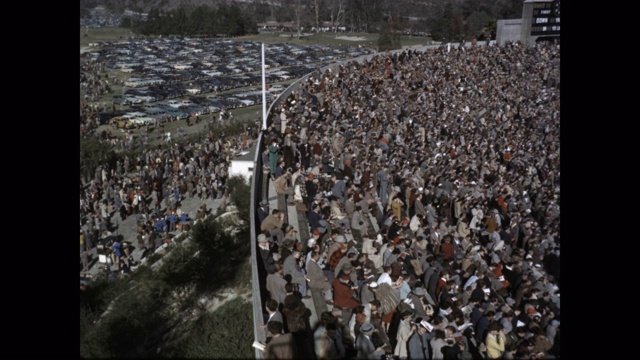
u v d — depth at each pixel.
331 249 16.69
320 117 39.94
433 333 13.08
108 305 22.17
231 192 40.78
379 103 45.84
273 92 92.75
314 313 15.44
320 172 27.08
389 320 14.59
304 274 15.91
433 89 53.28
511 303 15.17
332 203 20.73
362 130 36.34
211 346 19.09
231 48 153.12
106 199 40.81
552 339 13.02
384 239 18.59
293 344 10.95
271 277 14.36
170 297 23.64
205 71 116.06
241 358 18.34
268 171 28.41
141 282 24.73
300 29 195.62
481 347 13.17
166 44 159.88
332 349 12.73
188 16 197.25
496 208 25.09
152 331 20.95
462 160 30.81
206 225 29.72
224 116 73.81
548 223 21.33
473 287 15.51
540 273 17.25
